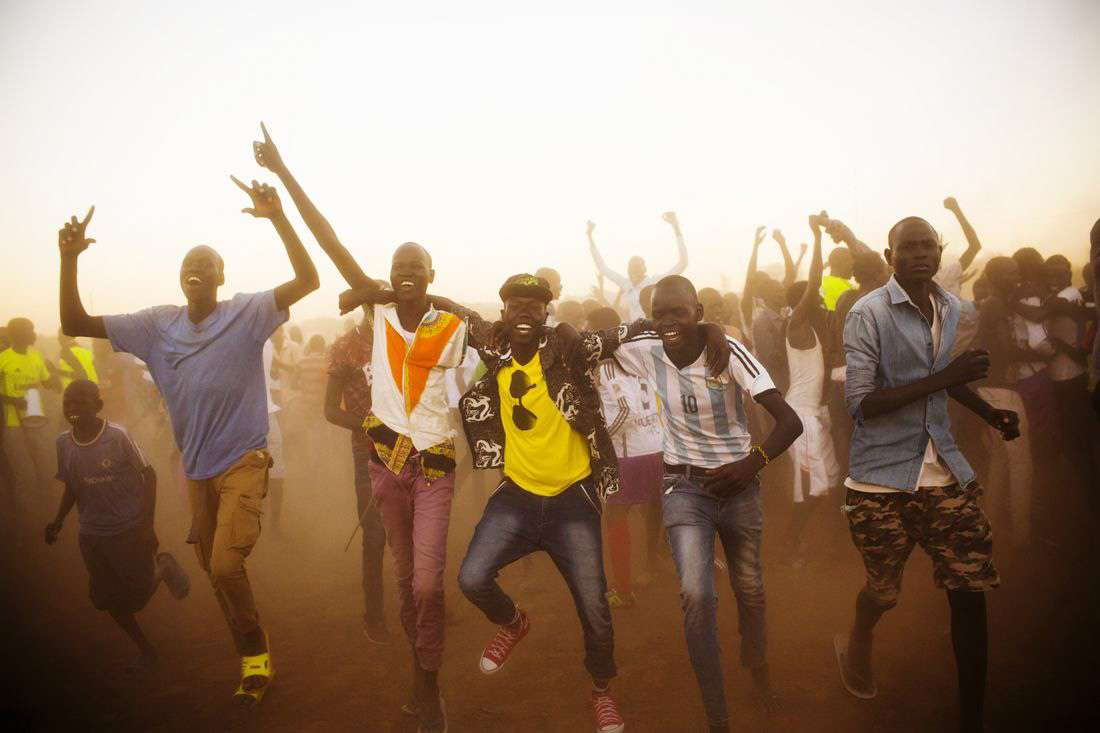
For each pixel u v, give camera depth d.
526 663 4.21
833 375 5.71
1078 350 5.43
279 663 4.39
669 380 3.30
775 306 7.12
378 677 4.14
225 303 3.80
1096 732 3.18
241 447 3.80
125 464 4.31
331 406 4.51
